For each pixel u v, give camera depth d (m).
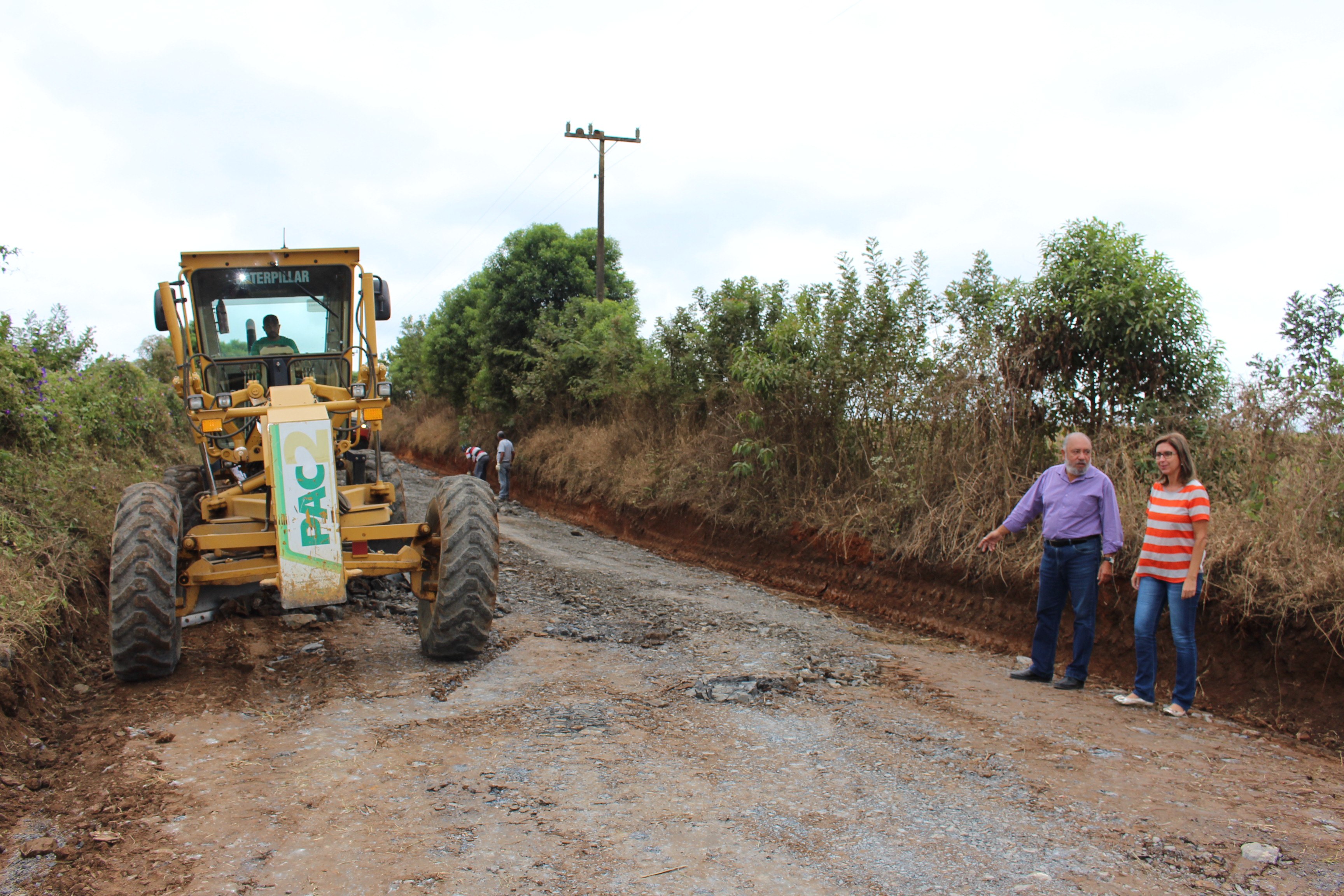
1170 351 7.64
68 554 6.56
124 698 5.02
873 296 10.06
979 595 7.76
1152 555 5.38
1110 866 3.16
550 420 20.41
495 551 5.78
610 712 4.82
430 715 4.73
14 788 3.83
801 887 2.94
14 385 8.28
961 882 3.01
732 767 4.04
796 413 10.84
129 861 3.09
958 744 4.47
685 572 10.48
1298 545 5.55
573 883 2.94
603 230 21.53
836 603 9.01
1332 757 4.71
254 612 6.97
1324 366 6.77
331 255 6.76
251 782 3.79
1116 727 4.92
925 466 8.81
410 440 34.06
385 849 3.17
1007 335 8.29
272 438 5.21
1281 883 3.07
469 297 28.02
